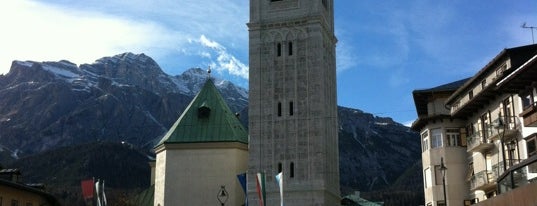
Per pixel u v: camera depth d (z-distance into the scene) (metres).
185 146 90.69
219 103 97.25
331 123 91.25
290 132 86.00
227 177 88.88
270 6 91.00
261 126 87.19
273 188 84.31
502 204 38.38
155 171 99.62
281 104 87.31
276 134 86.44
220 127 92.81
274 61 89.06
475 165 67.50
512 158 58.34
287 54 88.88
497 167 59.47
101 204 75.00
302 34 88.88
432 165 71.06
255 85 88.88
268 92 88.25
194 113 95.69
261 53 89.88
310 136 84.94
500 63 61.31
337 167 92.06
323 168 83.62
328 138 88.38
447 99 72.62
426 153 72.62
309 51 87.75
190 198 88.50
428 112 74.62
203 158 90.12
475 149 65.19
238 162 90.38
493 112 62.06
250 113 87.88
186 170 89.75
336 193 90.12
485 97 61.66
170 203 88.44
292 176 84.31
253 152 86.50
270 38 90.00
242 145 91.31
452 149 70.19
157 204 91.00
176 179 89.44
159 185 91.38
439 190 69.69
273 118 87.06
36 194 84.88
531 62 47.25
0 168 88.56
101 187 75.88
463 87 68.06
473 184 66.12
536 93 51.25
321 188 82.69
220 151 90.25
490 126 61.34
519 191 35.47
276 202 83.69
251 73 89.38
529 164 37.00
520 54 59.41
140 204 99.06
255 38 90.44
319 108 85.44
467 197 68.75
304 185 83.38
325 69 90.50
